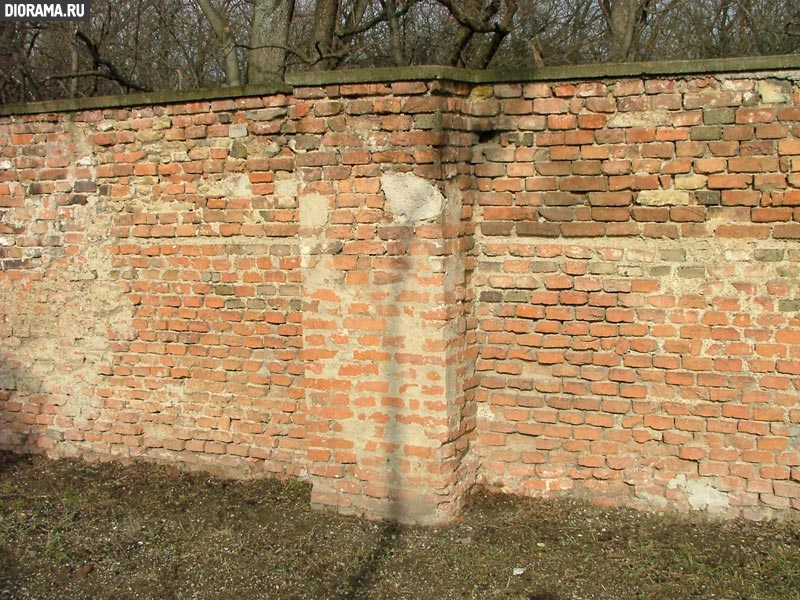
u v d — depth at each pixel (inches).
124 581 139.9
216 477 185.9
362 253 151.3
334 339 155.9
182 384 187.6
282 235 172.4
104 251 190.4
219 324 181.6
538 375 158.9
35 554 151.1
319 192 153.3
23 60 413.7
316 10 328.2
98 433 197.9
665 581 132.0
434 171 144.9
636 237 150.3
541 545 145.3
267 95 168.1
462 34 304.0
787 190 141.5
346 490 159.8
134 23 475.2
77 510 171.3
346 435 157.9
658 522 152.5
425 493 153.3
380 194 148.9
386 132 147.1
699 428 151.2
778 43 388.8
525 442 161.5
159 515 167.3
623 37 319.3
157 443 192.1
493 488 164.7
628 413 154.8
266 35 296.0
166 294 185.9
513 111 152.7
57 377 200.4
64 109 186.5
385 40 393.1
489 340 160.7
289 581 136.6
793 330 144.6
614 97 147.5
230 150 174.1
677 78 143.9
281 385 177.8
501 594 129.6
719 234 145.9
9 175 195.9
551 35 398.6
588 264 153.0
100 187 188.2
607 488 157.8
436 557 141.9
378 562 141.4
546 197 153.3
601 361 154.8
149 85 471.8
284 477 180.1
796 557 138.0
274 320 176.2
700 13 412.2
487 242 157.9
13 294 201.0
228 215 176.7
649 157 147.0
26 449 205.5
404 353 151.1
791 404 146.1
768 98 140.3
